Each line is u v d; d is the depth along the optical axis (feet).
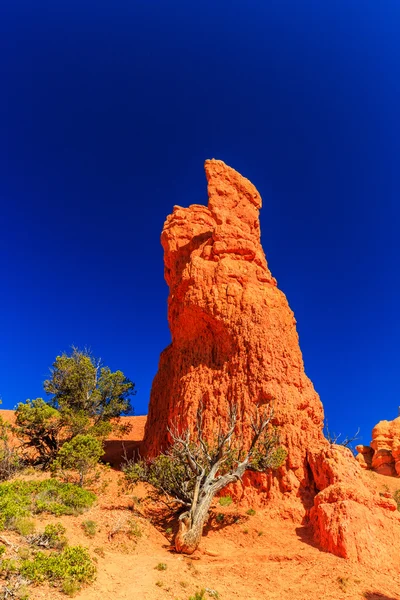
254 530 58.18
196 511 54.34
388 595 41.34
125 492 70.18
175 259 101.19
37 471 77.51
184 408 77.66
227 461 65.62
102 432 91.61
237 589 41.60
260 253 94.22
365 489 61.87
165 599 35.37
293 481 65.46
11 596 28.55
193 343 86.02
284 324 84.23
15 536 38.32
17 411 86.07
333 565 46.93
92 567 35.91
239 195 99.14
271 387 73.46
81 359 106.32
